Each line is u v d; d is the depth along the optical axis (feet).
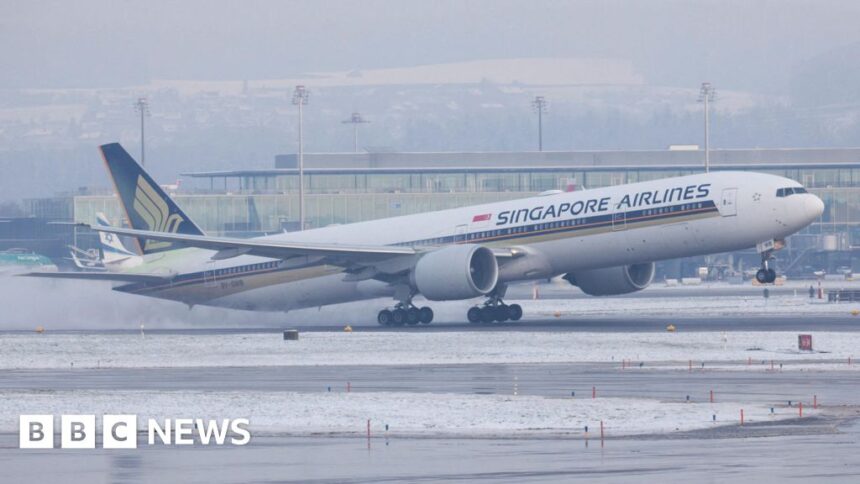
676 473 290.97
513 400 422.00
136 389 481.05
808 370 515.91
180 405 422.82
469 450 332.19
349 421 385.70
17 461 325.01
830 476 283.59
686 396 430.20
